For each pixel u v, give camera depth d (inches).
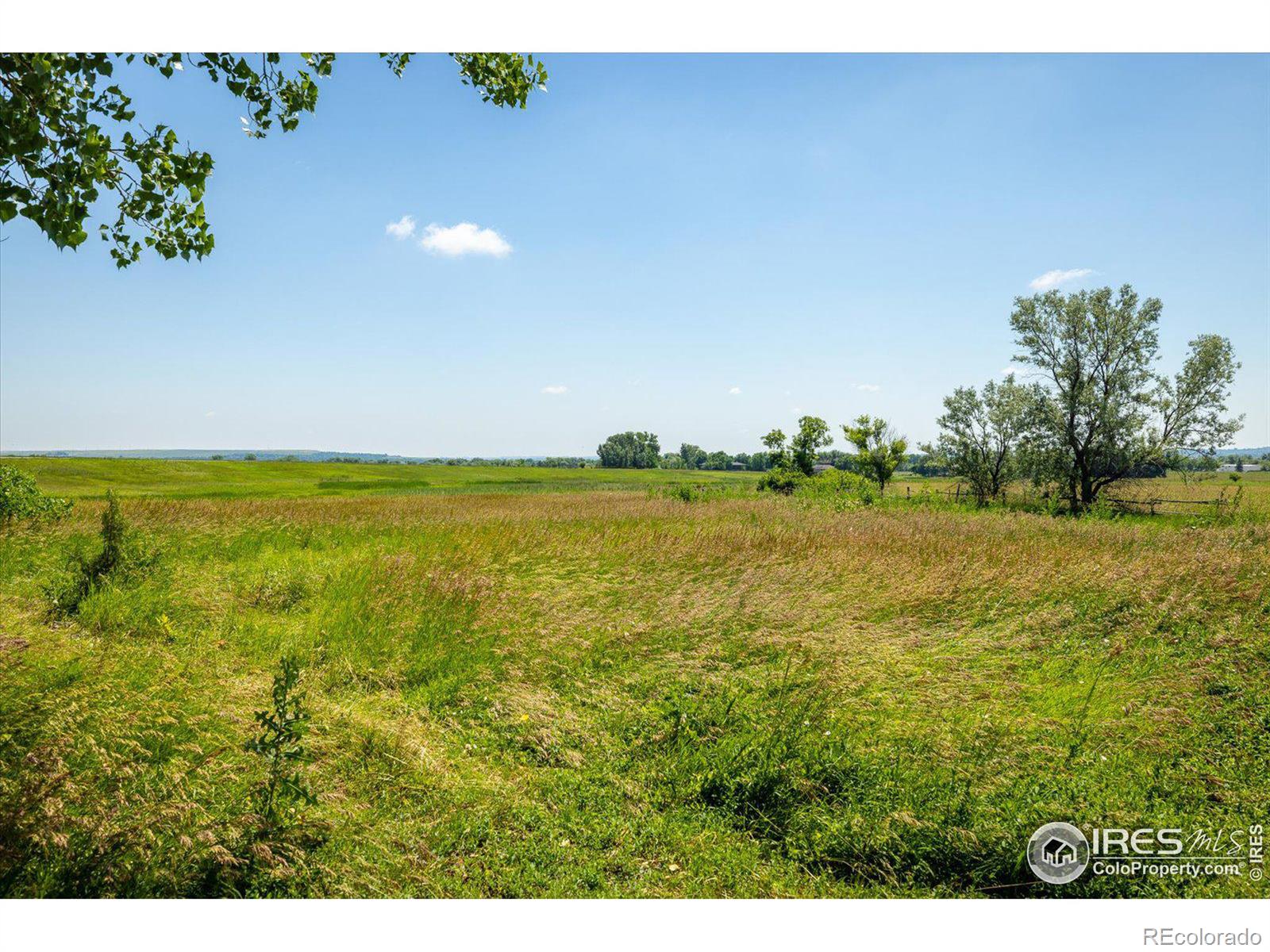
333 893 123.2
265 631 274.2
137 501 724.7
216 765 151.8
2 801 127.0
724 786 161.0
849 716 192.2
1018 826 139.7
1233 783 161.8
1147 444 1115.3
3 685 182.9
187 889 120.0
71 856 121.0
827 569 380.2
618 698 215.2
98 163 187.2
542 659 248.1
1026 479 1300.4
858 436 1393.9
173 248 228.4
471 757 180.4
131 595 298.8
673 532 548.7
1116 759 171.2
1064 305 1156.5
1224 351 1071.6
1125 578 341.1
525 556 438.0
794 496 1109.7
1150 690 215.3
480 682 230.5
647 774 169.0
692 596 322.0
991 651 260.5
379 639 259.8
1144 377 1138.7
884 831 138.6
